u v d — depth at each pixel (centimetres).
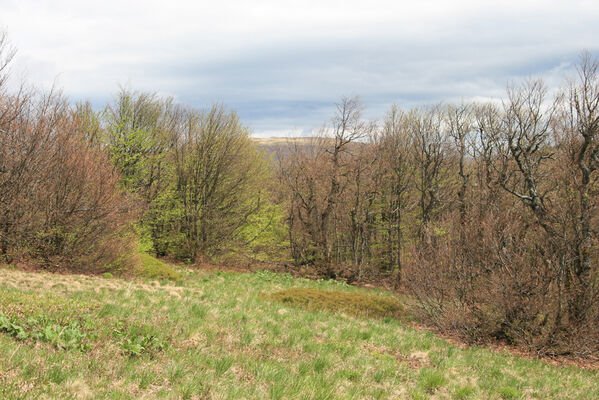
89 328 750
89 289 1194
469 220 1777
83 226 1850
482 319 1453
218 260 3053
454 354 1138
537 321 1375
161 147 3061
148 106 3050
